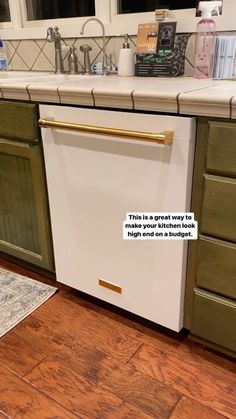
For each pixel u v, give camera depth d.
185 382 1.15
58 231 1.42
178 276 1.16
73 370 1.20
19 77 1.76
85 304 1.52
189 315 1.21
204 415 1.04
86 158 1.21
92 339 1.33
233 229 1.00
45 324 1.41
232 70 1.38
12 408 1.07
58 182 1.32
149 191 1.11
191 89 1.05
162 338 1.33
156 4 1.64
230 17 1.39
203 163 1.00
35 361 1.24
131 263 1.25
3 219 1.65
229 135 0.92
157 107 1.01
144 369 1.20
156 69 1.53
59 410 1.06
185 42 1.51
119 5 1.74
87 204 1.28
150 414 1.05
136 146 1.07
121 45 1.72
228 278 1.07
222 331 1.14
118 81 1.36
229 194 0.97
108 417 1.04
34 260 1.61
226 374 1.18
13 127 1.37
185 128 0.97
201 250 1.09
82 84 1.24
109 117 1.10
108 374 1.18
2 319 1.44
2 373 1.19
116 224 1.23
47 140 1.28
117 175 1.16
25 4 2.03
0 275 1.72
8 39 2.10
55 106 1.22
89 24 1.78
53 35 1.76
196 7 1.52
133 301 1.31
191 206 1.07
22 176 1.46
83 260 1.40
